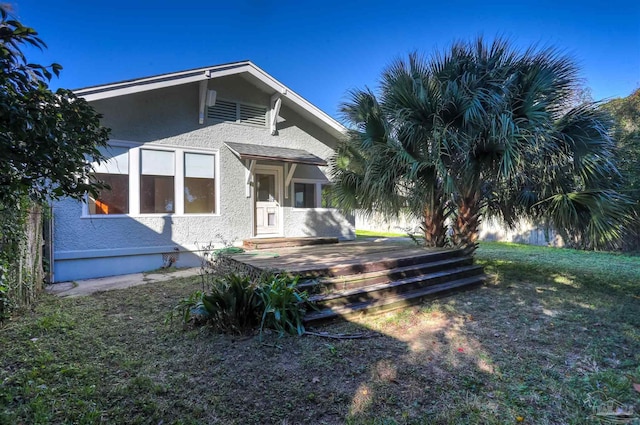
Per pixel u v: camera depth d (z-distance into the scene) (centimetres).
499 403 248
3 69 199
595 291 582
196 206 873
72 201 726
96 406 235
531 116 557
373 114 650
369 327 407
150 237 805
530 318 441
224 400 247
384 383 274
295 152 986
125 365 296
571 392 263
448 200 719
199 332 374
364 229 2306
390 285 507
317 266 502
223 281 424
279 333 367
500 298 538
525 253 1079
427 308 483
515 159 532
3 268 385
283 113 1019
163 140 824
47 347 333
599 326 411
